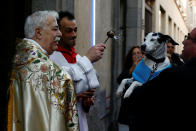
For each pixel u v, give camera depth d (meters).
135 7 6.95
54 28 1.82
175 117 1.54
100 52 2.24
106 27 5.38
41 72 1.64
